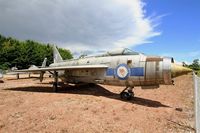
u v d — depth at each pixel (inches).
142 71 475.8
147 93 636.1
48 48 3213.6
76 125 307.1
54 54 1050.1
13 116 341.4
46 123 310.7
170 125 327.3
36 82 932.0
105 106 423.5
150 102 497.0
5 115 346.3
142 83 486.3
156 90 700.0
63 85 812.6
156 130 303.9
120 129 302.2
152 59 471.5
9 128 292.8
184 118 368.2
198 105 269.7
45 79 1155.3
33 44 3144.7
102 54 608.4
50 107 397.4
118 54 559.2
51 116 341.7
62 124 308.2
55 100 466.6
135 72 486.3
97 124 316.5
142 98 548.4
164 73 448.8
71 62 728.3
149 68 468.1
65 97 505.0
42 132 279.9
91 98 496.4
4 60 2610.7
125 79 505.4
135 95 592.7
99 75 568.4
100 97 518.0
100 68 561.3
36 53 2874.0
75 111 375.2
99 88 713.0
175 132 297.4
